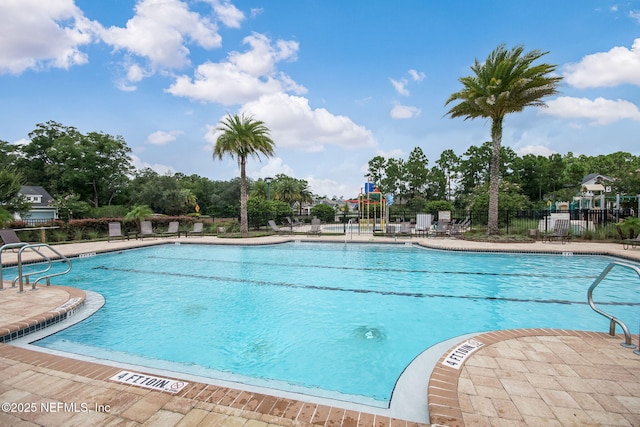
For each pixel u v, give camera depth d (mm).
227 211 41844
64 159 39469
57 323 4852
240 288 7465
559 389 2609
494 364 3059
